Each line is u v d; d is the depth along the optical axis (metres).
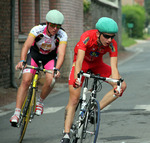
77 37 39.53
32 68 12.30
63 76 34.47
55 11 12.45
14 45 29.23
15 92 25.53
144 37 157.88
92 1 56.09
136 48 94.12
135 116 16.44
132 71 38.62
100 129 14.20
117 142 12.25
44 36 12.67
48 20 12.40
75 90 11.04
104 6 66.31
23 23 32.00
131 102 20.16
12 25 27.89
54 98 22.89
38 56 13.13
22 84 12.64
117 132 13.66
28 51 13.31
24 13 31.92
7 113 18.58
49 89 13.05
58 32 12.82
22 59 12.33
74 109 11.16
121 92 10.58
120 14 84.44
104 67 11.90
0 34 26.38
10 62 27.53
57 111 18.41
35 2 33.22
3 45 26.53
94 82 11.16
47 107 19.70
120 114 16.95
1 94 24.12
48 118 16.70
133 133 13.47
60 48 12.79
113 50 11.12
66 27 35.62
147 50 84.75
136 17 145.50
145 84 27.59
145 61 54.16
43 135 13.59
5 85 26.70
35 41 12.88
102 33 10.62
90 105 10.95
